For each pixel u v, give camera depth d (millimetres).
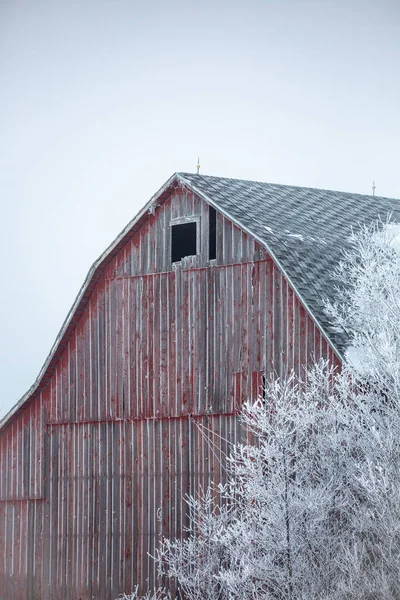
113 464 60625
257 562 46406
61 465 63188
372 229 61781
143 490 58906
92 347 62375
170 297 59062
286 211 61438
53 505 63250
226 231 56844
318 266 55062
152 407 59125
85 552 61219
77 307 62531
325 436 47125
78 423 62594
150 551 58062
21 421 65375
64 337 63344
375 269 52969
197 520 56125
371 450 45969
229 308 56188
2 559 65188
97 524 60906
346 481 47188
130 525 59250
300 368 52406
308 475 46969
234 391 55344
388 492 44812
